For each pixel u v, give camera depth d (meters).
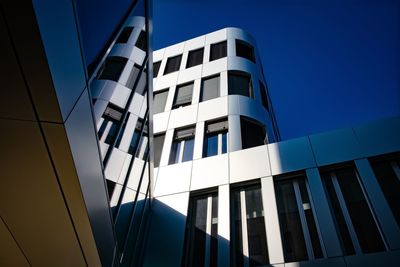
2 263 4.25
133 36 6.45
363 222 8.02
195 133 14.09
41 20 2.53
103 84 4.99
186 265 9.10
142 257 9.38
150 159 9.15
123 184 6.46
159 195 11.38
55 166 3.39
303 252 8.01
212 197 10.78
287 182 10.02
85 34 3.69
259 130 14.40
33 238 3.99
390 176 8.77
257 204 9.84
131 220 7.50
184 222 10.11
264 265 8.16
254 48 20.02
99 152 4.29
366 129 10.04
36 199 3.63
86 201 3.75
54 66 2.81
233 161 11.41
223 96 15.66
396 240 7.20
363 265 7.08
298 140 10.82
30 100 2.91
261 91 17.44
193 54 20.12
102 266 4.65
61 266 4.40
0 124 3.09
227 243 8.88
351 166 9.45
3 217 3.75
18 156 3.30
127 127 6.41
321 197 8.84
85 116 3.72
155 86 18.31
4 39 2.56
